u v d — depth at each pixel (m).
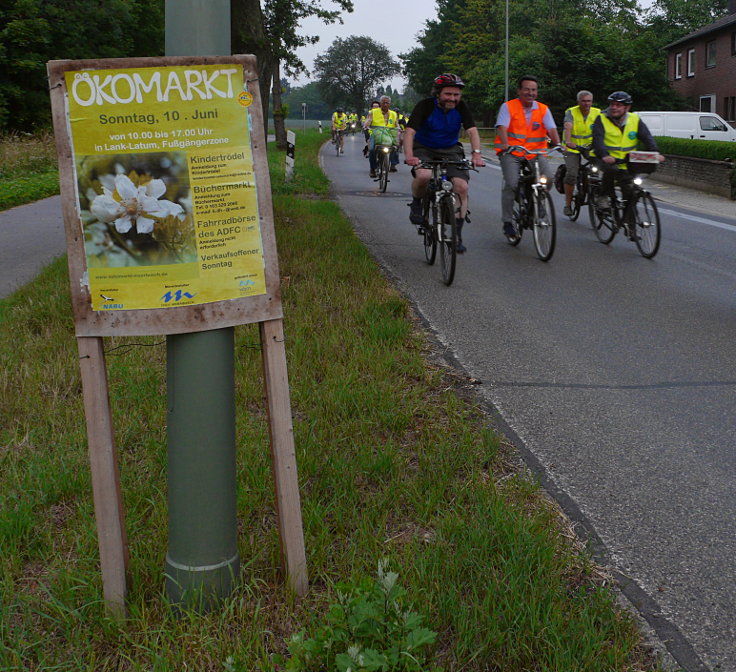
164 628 2.54
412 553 2.89
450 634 2.53
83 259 2.47
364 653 2.15
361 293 7.12
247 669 2.35
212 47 2.54
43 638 2.55
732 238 11.87
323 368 4.98
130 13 39.34
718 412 4.75
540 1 65.25
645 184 21.53
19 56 34.69
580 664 2.35
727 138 30.36
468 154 34.03
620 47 49.66
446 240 8.09
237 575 2.73
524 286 8.23
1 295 7.33
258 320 2.59
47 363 5.12
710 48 45.09
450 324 6.61
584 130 12.51
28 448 3.86
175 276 2.49
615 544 3.24
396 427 4.16
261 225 2.56
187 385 2.54
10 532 3.06
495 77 51.22
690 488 3.76
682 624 2.73
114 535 2.61
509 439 4.24
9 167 20.84
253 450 3.78
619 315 7.05
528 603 2.57
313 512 3.14
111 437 2.59
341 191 18.17
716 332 6.54
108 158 2.43
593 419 4.59
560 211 14.11
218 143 2.48
